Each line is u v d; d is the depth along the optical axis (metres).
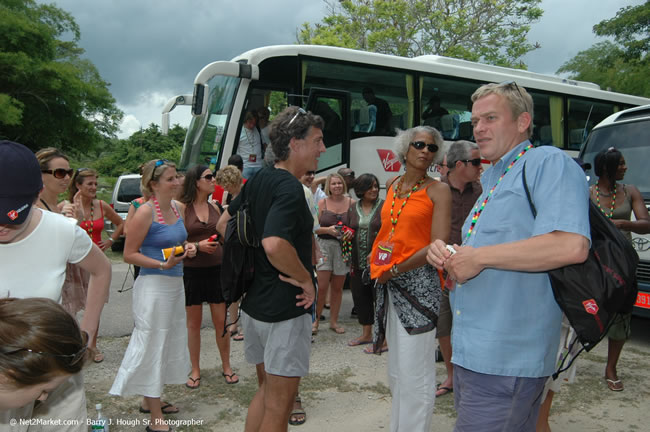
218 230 4.06
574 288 1.81
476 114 2.09
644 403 3.89
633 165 6.05
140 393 3.33
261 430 2.51
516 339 1.91
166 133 8.65
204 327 5.93
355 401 3.94
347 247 5.21
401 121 8.94
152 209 3.46
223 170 5.01
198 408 3.76
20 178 1.60
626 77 32.44
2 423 1.81
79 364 1.35
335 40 23.86
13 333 1.22
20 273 1.79
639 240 5.18
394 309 2.87
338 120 8.41
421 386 2.80
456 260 1.89
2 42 21.69
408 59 9.05
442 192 2.84
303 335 2.53
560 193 1.78
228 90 8.20
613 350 4.15
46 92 23.42
